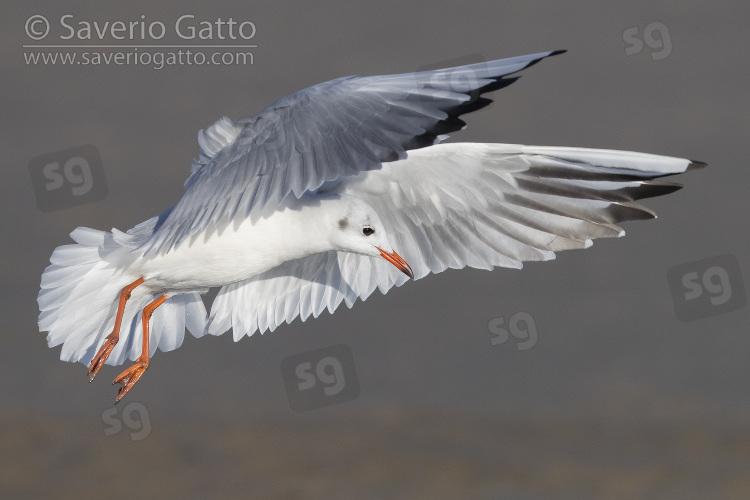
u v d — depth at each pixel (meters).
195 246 7.62
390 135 6.43
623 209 7.73
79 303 7.79
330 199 7.72
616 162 7.58
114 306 8.08
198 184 6.97
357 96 6.66
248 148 6.84
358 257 8.62
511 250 8.13
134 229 7.98
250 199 6.62
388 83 6.66
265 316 8.82
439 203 8.16
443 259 8.34
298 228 7.69
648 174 7.54
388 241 7.77
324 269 8.73
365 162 6.40
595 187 7.71
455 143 7.94
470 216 8.16
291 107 6.81
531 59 6.47
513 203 8.00
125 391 8.15
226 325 8.77
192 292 8.21
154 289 7.97
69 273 7.76
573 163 7.72
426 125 6.40
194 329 8.68
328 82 6.87
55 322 7.77
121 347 8.41
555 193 7.85
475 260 8.24
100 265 7.77
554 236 7.97
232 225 7.59
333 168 6.46
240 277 7.80
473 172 7.97
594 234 7.86
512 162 7.87
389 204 8.23
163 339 8.60
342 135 6.55
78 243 7.80
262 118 6.88
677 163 7.50
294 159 6.61
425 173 8.03
